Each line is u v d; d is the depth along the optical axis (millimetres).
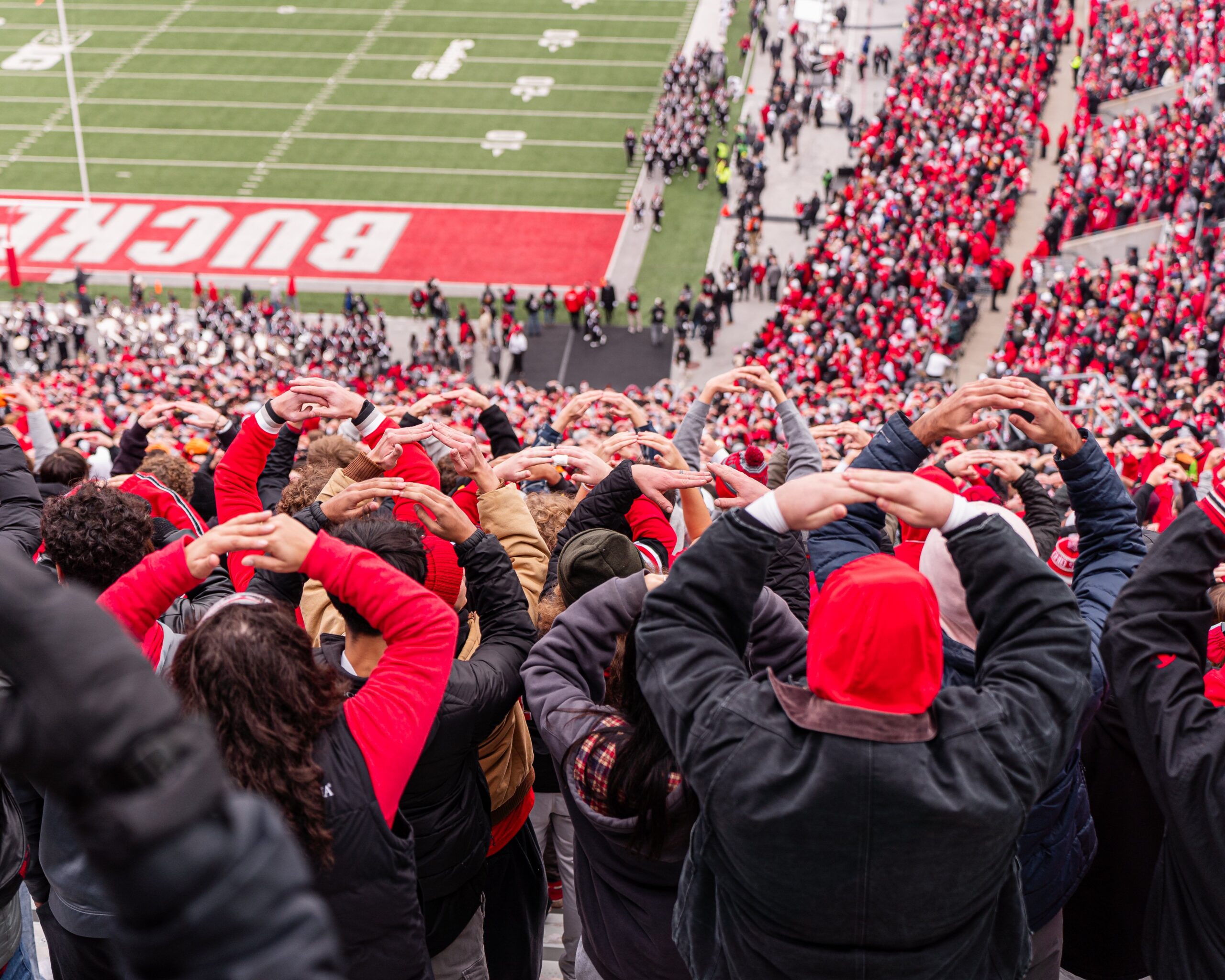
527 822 4984
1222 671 4332
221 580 5625
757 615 3990
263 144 56812
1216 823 3248
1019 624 3076
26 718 1104
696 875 3348
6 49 64312
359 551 3713
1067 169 43781
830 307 39781
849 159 54375
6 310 47438
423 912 4051
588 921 3971
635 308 45062
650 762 3482
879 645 2775
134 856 1089
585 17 66500
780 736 2887
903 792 2750
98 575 4543
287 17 67188
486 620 4348
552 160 55438
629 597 4012
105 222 52344
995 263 38781
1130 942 4391
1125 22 53531
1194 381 28375
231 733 3256
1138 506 9438
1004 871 2996
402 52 63625
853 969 2965
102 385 38125
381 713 3559
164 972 1118
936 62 56188
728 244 50281
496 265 49656
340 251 50562
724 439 25984
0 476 5855
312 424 20750
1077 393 31000
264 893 1145
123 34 65688
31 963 4512
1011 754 2863
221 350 43375
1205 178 39594
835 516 3115
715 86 57375
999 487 13883
